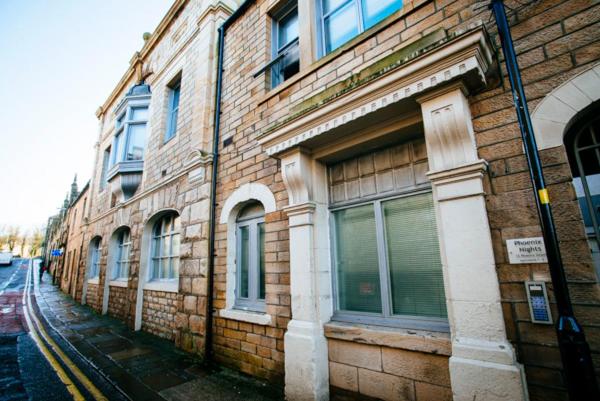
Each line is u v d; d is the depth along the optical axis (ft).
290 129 12.57
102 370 15.76
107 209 37.09
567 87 7.89
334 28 15.35
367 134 11.61
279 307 13.71
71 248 59.31
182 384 13.85
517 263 7.93
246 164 17.25
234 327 15.84
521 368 7.43
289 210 13.26
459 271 8.46
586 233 7.32
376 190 12.17
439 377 9.09
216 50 22.77
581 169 8.11
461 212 8.64
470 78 8.72
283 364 13.07
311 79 14.51
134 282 26.63
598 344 6.79
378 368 10.45
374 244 11.99
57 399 12.54
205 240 18.67
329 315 12.45
